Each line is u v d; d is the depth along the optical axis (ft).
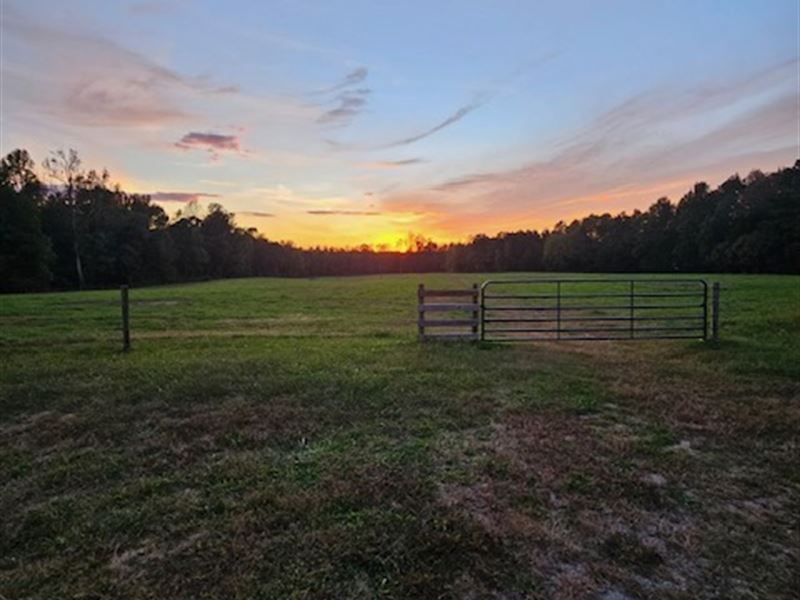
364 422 17.26
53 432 16.71
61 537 10.51
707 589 8.82
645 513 11.35
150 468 13.89
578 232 267.39
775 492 12.41
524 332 37.47
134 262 185.88
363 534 10.22
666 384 22.30
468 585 8.80
